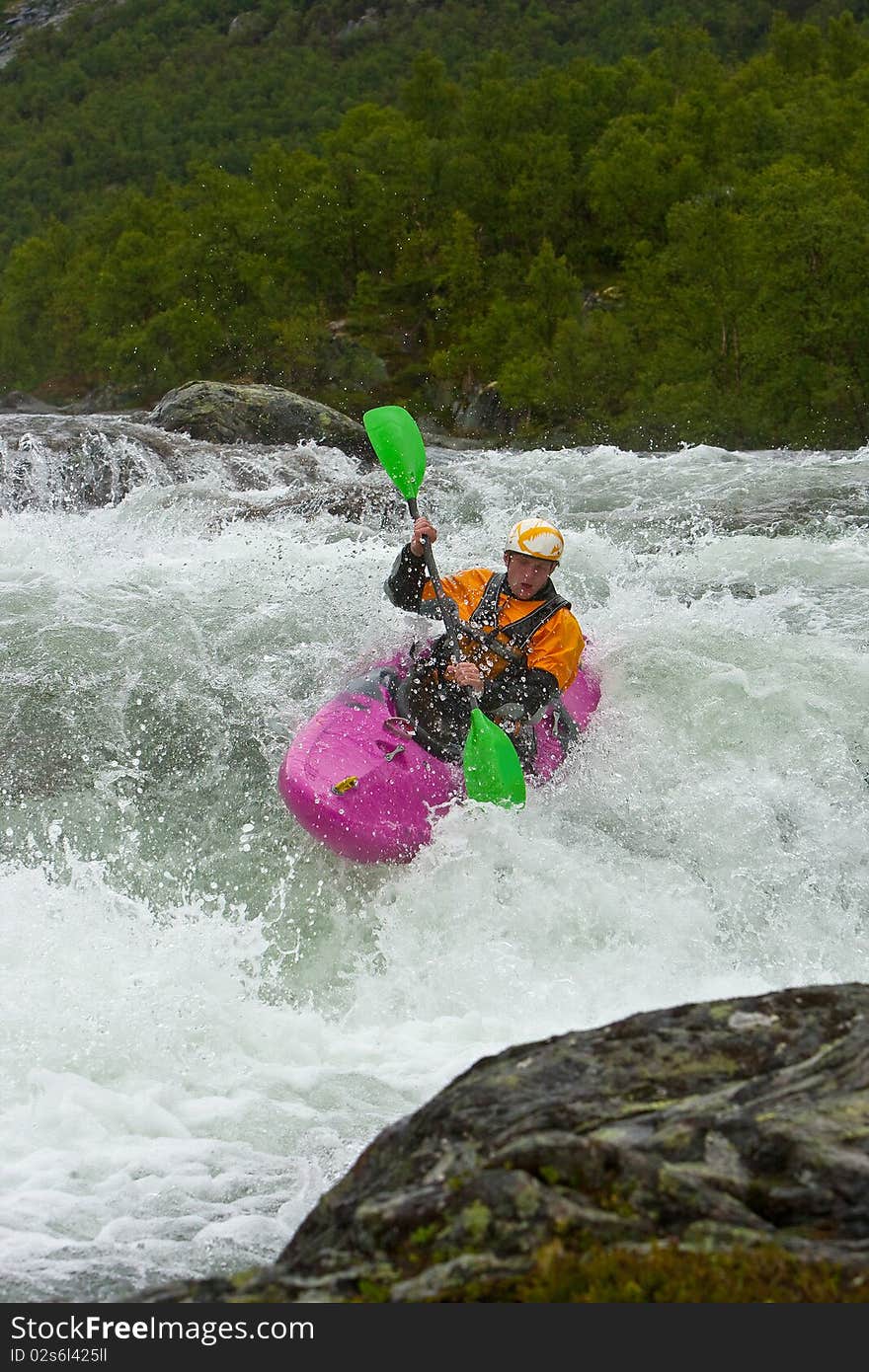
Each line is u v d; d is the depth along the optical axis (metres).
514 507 25.06
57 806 13.72
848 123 61.19
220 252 61.22
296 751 13.34
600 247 65.88
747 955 11.73
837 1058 6.32
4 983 9.99
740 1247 5.32
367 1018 10.61
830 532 22.11
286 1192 7.81
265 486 29.17
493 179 67.31
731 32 142.88
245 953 10.95
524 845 12.52
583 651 15.56
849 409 42.00
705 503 24.61
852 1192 5.52
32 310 69.06
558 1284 5.20
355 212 65.00
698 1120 5.95
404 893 12.30
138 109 176.75
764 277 42.19
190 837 13.44
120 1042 9.44
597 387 47.69
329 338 57.91
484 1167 5.86
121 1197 7.73
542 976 11.20
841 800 13.46
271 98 168.12
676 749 14.17
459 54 168.12
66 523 23.80
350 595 17.73
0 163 159.38
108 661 16.06
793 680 14.88
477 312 60.19
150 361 57.91
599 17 162.75
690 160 62.03
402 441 15.65
